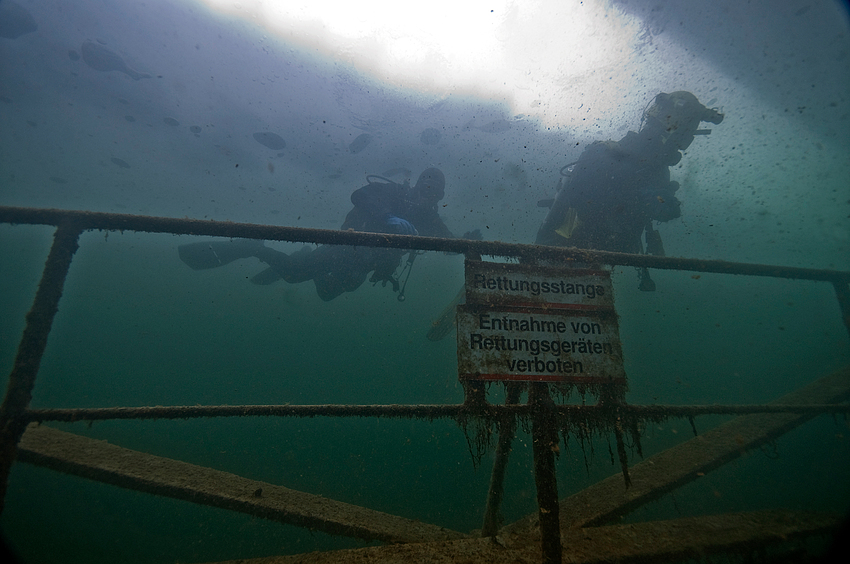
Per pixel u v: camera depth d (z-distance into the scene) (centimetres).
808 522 157
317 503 188
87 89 634
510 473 416
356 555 128
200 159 833
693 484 350
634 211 250
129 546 278
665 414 146
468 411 129
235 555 278
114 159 859
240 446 511
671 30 431
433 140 675
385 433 564
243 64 569
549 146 596
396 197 357
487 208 827
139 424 539
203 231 134
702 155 707
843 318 203
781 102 539
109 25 523
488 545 133
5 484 106
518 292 142
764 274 189
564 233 268
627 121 500
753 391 830
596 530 151
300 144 750
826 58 457
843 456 375
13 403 112
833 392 251
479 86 538
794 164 717
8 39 543
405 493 396
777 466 386
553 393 147
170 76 603
